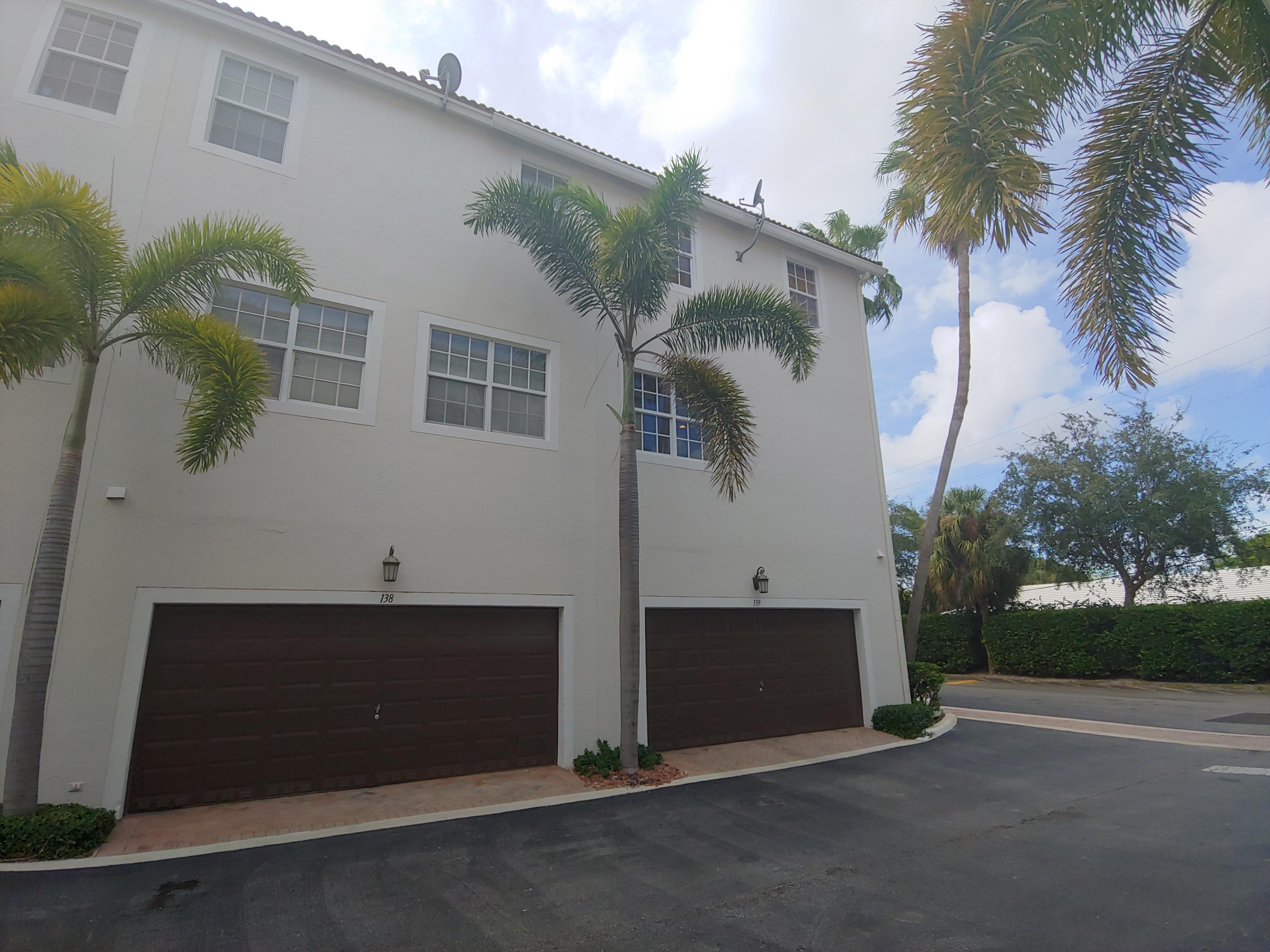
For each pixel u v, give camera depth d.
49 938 4.30
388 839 6.33
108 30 8.44
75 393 7.13
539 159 11.10
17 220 5.48
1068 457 22.86
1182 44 5.93
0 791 6.22
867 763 9.73
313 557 7.94
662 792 8.15
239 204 8.51
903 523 33.84
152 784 6.93
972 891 5.12
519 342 10.05
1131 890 5.04
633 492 9.06
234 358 6.21
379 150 9.66
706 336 9.73
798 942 4.34
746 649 11.41
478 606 8.90
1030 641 22.17
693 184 9.03
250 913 4.74
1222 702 15.15
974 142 5.99
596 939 4.42
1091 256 6.41
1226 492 20.28
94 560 6.91
